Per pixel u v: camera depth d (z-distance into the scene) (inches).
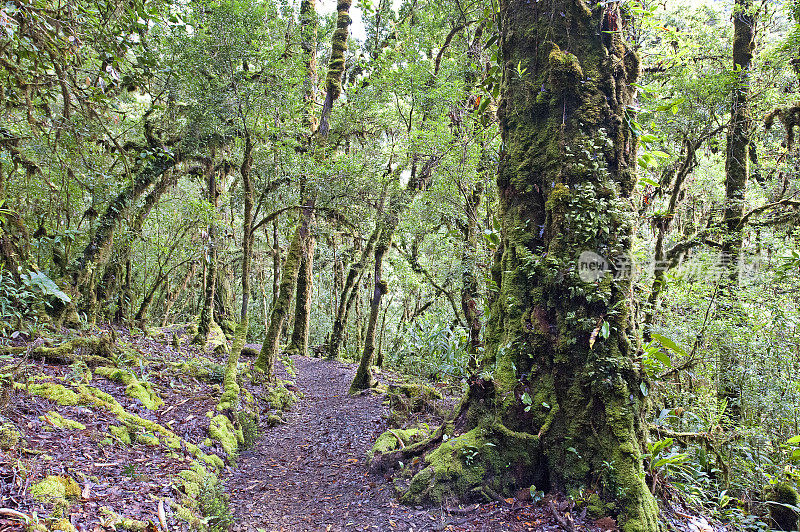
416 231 409.1
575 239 184.2
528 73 203.0
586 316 181.0
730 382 298.7
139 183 392.8
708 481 217.5
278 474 241.9
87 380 245.8
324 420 357.1
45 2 156.3
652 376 183.8
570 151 188.5
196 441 236.2
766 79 393.1
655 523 159.2
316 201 417.7
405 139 441.7
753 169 469.4
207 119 352.8
